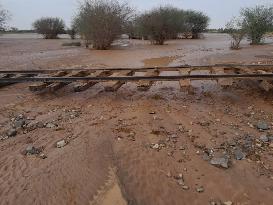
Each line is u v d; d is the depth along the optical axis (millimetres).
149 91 8750
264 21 24375
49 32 39750
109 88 7723
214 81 9570
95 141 5668
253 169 4938
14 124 6582
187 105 7527
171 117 6758
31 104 7895
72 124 6488
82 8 22609
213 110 7176
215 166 5020
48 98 8359
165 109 7238
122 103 7754
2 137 6020
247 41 27406
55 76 9117
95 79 8258
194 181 4711
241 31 24516
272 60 14336
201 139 5781
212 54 17453
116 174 4770
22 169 4930
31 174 4793
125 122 6496
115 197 4320
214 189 4551
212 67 9227
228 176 4797
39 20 40281
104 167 4938
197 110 7184
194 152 5387
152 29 26859
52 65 14102
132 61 14969
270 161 5125
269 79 7844
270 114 6891
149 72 8875
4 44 28203
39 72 9773
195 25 37188
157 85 9375
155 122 6492
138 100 7945
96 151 5348
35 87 8180
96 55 17797
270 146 5527
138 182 4656
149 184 4621
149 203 4297
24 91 9109
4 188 4500
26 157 5270
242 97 8031
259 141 5691
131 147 5480
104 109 7348
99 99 8133
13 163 5098
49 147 5559
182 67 9312
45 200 4270
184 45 25234
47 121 6719
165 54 17969
